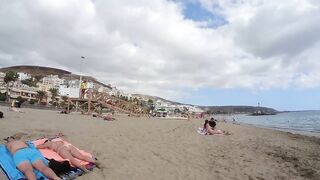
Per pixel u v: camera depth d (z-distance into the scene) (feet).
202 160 33.40
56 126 56.85
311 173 29.68
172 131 61.52
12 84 426.51
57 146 26.12
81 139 40.65
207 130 60.59
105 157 31.48
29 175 21.61
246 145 46.55
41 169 22.25
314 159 37.47
